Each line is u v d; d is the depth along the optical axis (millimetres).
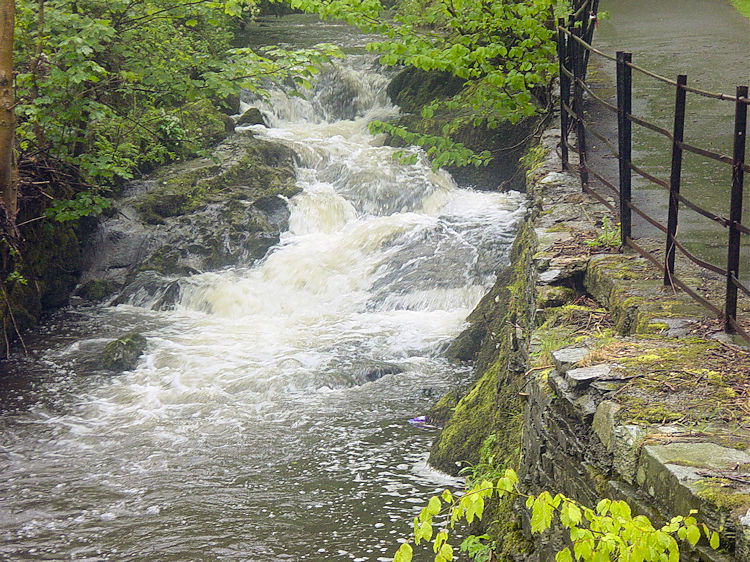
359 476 9008
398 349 12688
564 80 9719
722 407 3885
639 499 3541
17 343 13508
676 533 3205
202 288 15070
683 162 10070
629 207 6781
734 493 3102
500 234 14977
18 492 8930
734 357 4516
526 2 10977
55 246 15102
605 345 4887
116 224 16203
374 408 10883
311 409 10898
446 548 3342
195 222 16297
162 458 9664
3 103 12062
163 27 16438
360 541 7699
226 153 17969
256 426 10461
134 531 8078
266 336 13484
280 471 9234
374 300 14414
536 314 6453
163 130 17641
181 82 14672
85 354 13016
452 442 8969
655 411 3904
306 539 7785
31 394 11609
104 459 9695
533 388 5234
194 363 12438
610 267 6449
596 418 4129
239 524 8125
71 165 14641
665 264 5945
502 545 5664
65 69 14117
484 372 10523
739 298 5699
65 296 15305
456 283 14281
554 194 8852
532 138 15539
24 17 13508
